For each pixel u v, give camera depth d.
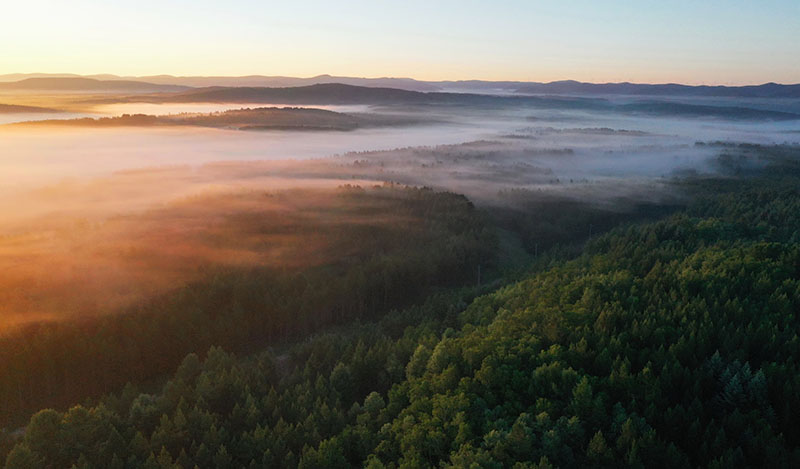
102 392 111.50
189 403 82.69
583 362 66.62
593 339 71.25
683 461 48.91
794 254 98.94
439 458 58.47
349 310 147.00
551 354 67.69
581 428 54.00
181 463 66.38
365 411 75.56
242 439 68.81
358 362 88.81
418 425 61.66
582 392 56.94
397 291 158.00
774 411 53.59
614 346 67.06
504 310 92.00
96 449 69.88
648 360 64.94
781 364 61.16
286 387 87.31
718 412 55.97
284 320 135.25
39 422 71.56
